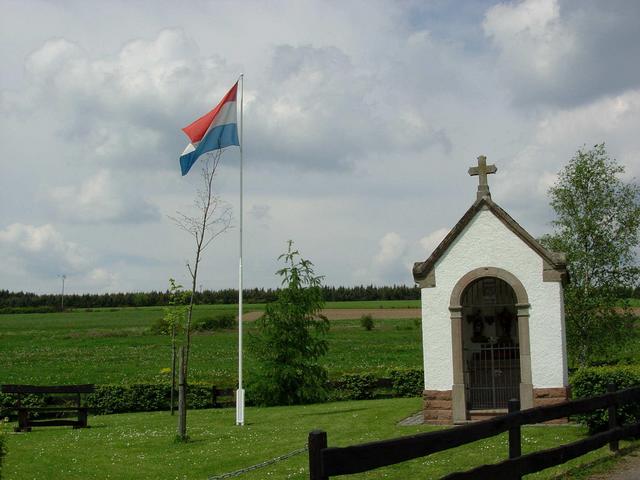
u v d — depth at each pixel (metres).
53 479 14.34
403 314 103.94
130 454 16.81
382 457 7.54
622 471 11.58
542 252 19.30
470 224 19.88
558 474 11.70
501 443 15.30
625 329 35.41
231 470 14.48
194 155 23.00
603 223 35.56
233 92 23.53
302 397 29.55
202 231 20.86
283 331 29.77
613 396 12.82
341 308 117.44
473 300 22.12
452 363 19.58
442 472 13.01
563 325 19.23
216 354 61.72
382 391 32.31
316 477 6.89
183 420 18.42
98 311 134.88
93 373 49.97
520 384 19.20
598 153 35.78
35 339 78.62
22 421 22.86
